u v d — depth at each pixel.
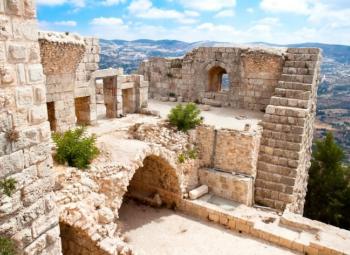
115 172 13.47
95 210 11.42
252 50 23.17
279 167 18.91
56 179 11.03
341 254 13.69
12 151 6.32
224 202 18.11
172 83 28.31
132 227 16.23
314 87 21.23
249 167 18.28
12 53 6.09
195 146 19.25
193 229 16.25
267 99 23.70
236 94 25.06
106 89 21.08
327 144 29.28
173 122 19.03
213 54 25.47
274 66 22.53
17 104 6.32
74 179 11.62
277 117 19.02
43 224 7.27
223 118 21.86
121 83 21.09
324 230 15.36
